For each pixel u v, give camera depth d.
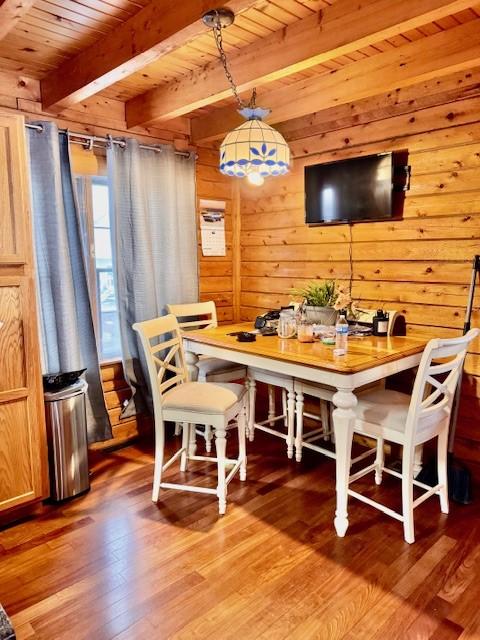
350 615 1.74
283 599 1.82
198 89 2.82
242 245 4.11
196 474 2.90
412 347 2.48
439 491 2.38
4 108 2.80
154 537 2.24
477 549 2.12
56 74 2.77
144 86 3.08
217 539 2.22
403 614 1.74
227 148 2.24
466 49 2.27
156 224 3.52
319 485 2.74
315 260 3.51
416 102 2.82
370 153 3.09
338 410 2.19
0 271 2.25
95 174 3.22
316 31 2.21
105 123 3.28
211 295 4.03
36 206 2.88
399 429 2.15
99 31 2.31
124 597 1.85
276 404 3.91
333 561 2.05
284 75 2.46
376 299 3.14
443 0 1.79
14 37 2.37
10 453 2.32
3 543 2.21
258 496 2.61
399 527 2.30
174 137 3.70
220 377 3.20
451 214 2.72
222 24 1.91
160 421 2.51
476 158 2.60
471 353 2.68
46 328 2.96
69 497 2.60
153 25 2.07
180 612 1.76
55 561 2.07
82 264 3.08
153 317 3.44
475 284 2.64
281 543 2.18
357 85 2.73
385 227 3.05
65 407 2.55
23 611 1.78
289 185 3.64
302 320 2.84
